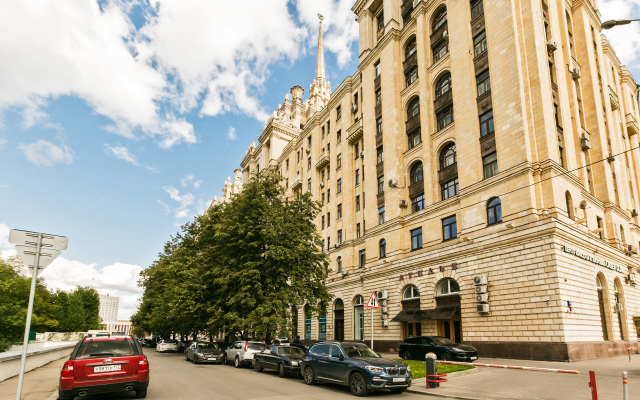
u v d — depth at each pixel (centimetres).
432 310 2531
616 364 1684
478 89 2602
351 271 3744
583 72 2992
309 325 4281
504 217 2225
